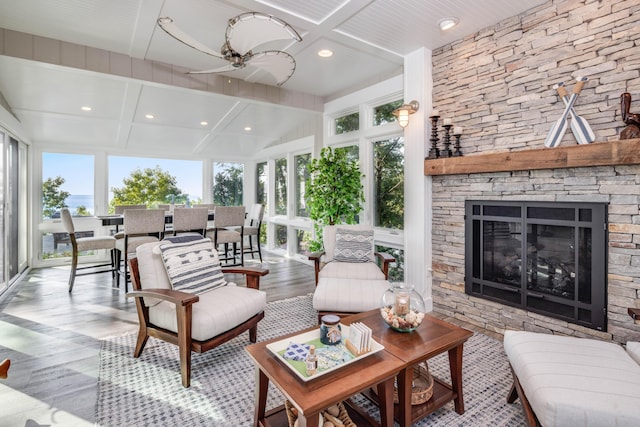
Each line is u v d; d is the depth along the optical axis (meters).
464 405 1.86
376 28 2.85
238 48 2.40
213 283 2.59
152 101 4.19
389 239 4.05
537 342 1.69
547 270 2.53
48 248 5.34
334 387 1.33
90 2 2.40
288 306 3.47
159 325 2.25
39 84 3.52
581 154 2.23
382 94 4.01
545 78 2.51
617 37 2.18
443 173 3.06
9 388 1.97
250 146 6.70
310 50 3.30
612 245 2.20
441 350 1.66
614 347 1.67
